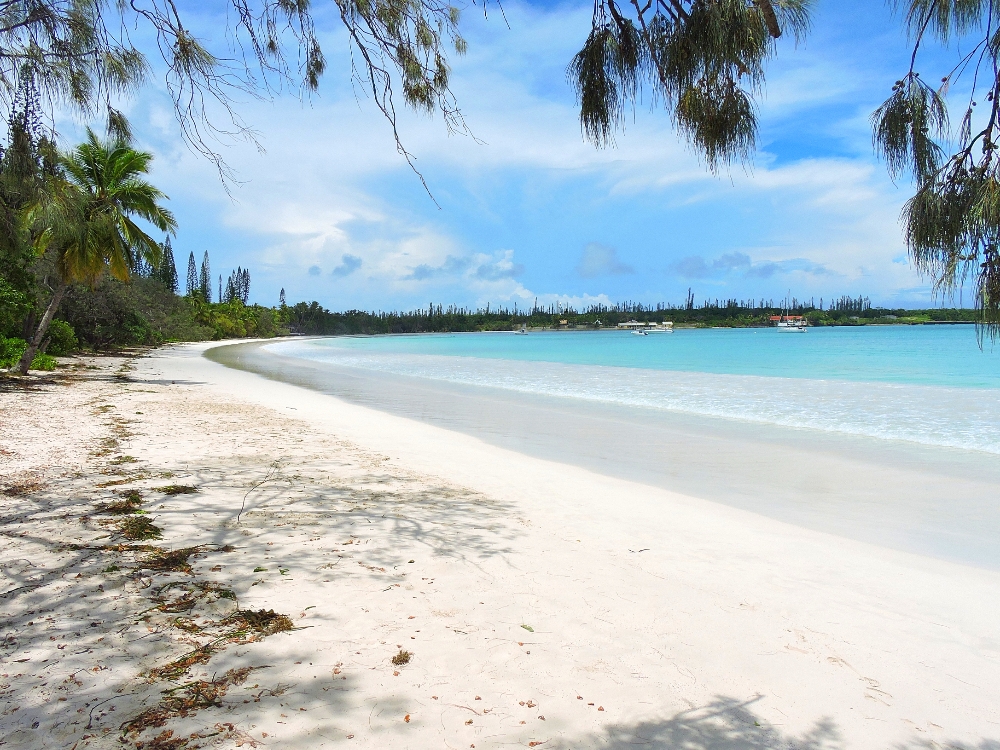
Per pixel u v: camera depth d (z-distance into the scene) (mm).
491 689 2971
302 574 4301
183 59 3742
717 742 2641
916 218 2271
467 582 4336
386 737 2551
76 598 3725
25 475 6676
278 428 11477
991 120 2156
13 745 2375
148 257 19906
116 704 2674
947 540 5891
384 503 6438
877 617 4090
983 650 3662
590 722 2742
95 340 35750
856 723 2852
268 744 2453
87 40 4383
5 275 18422
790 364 33062
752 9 2496
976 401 16656
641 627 3750
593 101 2930
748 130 2621
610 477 8414
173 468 7496
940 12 2248
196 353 46344
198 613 3607
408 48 3754
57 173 5742
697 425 13070
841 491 7766
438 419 13898
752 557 5250
